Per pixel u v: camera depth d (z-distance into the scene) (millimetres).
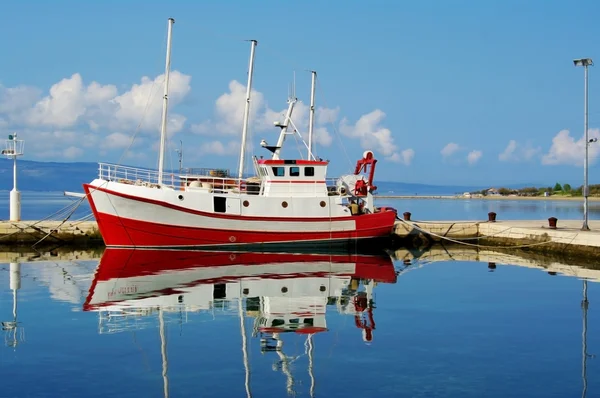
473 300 18656
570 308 17422
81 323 15133
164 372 11258
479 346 13172
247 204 31953
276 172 33188
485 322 15547
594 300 18688
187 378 10906
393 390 10312
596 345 13273
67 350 12719
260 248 32375
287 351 12711
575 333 14398
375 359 12148
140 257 28469
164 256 28938
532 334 14273
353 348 12961
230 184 32688
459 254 33062
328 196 33562
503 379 10906
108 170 30906
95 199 30172
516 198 149875
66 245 35219
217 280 22000
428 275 24234
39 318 15688
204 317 15859
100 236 36094
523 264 28203
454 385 10586
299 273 24188
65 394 10086
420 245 38156
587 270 25906
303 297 18859
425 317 16109
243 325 15000
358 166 36281
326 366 11672
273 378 10922
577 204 104562
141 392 10180
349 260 29219
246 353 12547
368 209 36125
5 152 35562
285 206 32656
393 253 33219
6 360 11992
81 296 18750
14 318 15688
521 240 34719
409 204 111188
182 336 13891
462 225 39000
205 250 31344
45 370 11359
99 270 24422
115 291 19609
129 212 30219
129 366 11625
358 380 10828
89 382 10688
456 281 22609
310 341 13539
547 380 10867
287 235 32781
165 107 32219
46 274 23312
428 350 12828
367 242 34812
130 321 15359
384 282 22219
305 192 33500
